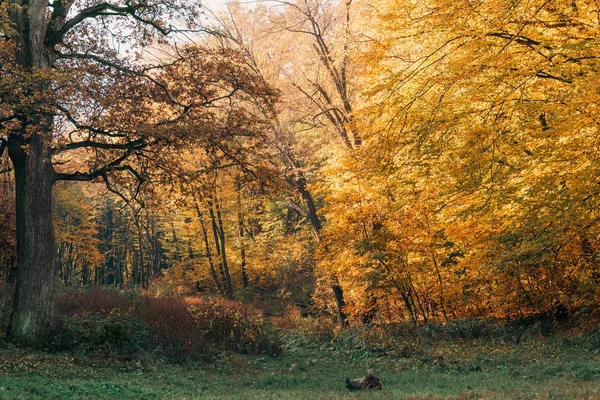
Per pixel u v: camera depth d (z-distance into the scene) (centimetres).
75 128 1449
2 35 1349
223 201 3353
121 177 1661
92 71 1423
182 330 1334
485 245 1311
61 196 3941
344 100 2023
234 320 1472
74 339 1233
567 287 1494
